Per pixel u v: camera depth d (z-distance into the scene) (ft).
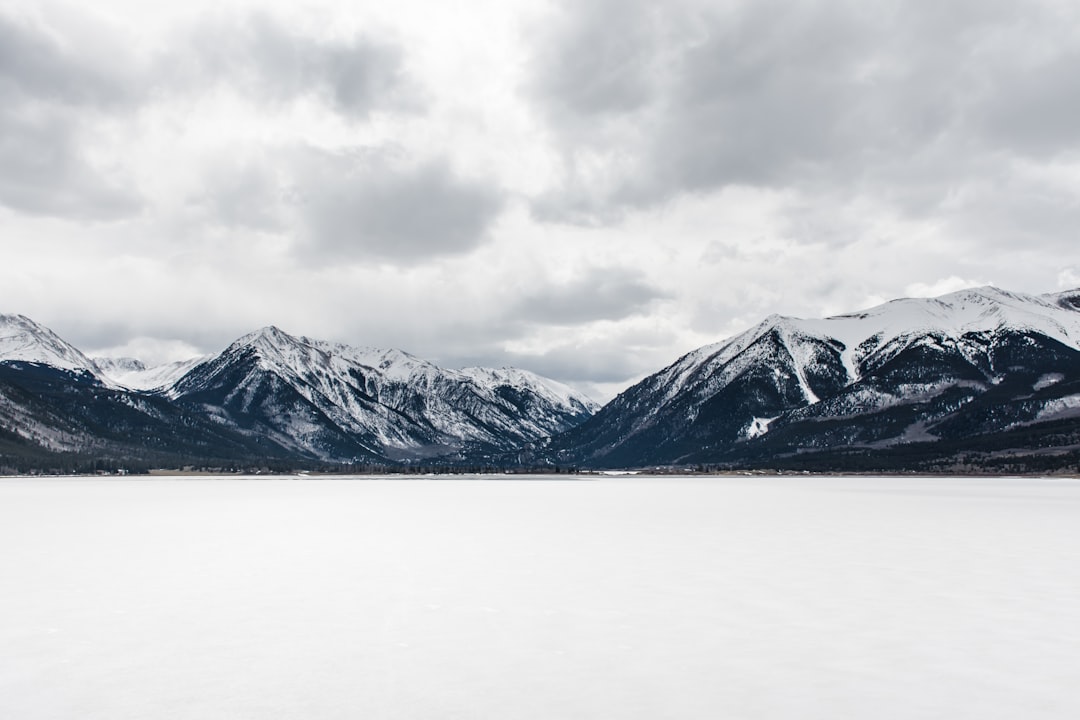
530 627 103.55
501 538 204.85
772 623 106.01
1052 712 73.51
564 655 90.89
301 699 76.54
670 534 214.48
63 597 122.72
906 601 119.85
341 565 155.94
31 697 77.25
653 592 126.82
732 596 123.65
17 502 365.40
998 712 73.51
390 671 84.89
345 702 75.72
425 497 436.76
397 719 71.46
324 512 302.25
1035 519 263.49
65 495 441.68
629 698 76.89
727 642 96.43
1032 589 129.80
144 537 206.49
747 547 185.16
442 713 72.90
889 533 217.15
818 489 547.49
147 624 104.99
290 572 146.92
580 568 151.94
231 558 165.78
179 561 161.38
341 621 106.73
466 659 89.10
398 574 144.56
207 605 116.67
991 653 92.12
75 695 77.77
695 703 75.61
